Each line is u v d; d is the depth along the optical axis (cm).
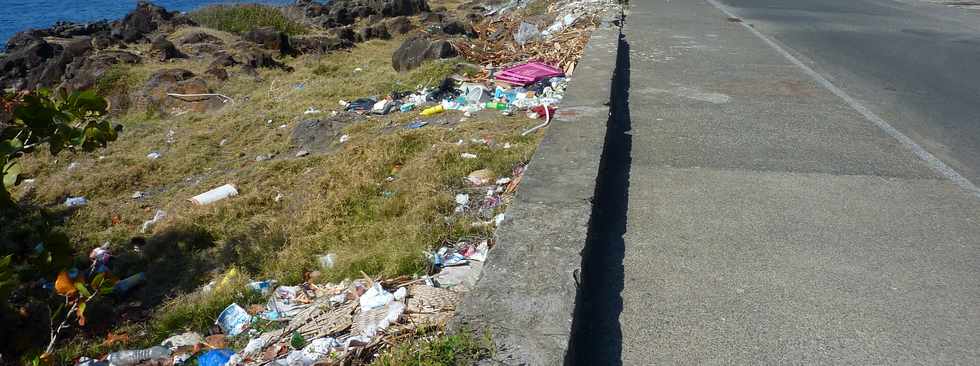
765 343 327
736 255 413
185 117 1285
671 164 577
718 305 359
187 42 1912
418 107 1015
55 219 812
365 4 2931
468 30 2033
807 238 438
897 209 486
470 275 423
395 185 654
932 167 576
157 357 430
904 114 751
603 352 321
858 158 598
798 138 654
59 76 1664
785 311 354
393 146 760
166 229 714
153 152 1084
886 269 399
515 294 313
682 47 1185
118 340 497
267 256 591
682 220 464
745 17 1650
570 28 1394
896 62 1069
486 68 1191
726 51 1152
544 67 1038
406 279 430
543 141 548
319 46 1903
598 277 388
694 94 834
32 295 587
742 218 467
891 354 320
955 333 337
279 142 1016
